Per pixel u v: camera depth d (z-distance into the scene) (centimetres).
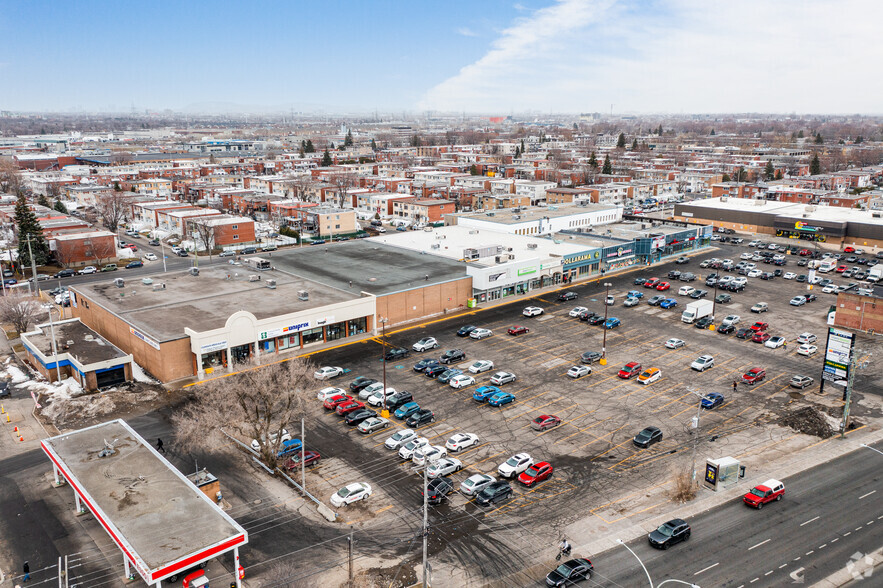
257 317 8250
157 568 3841
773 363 8238
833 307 9681
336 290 9525
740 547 4675
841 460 5947
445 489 5328
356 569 4431
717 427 6550
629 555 4581
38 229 13188
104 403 6962
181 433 5747
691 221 18112
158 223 17338
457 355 8138
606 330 9131
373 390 7106
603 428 6488
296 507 5162
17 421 6725
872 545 4700
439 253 11988
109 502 4497
